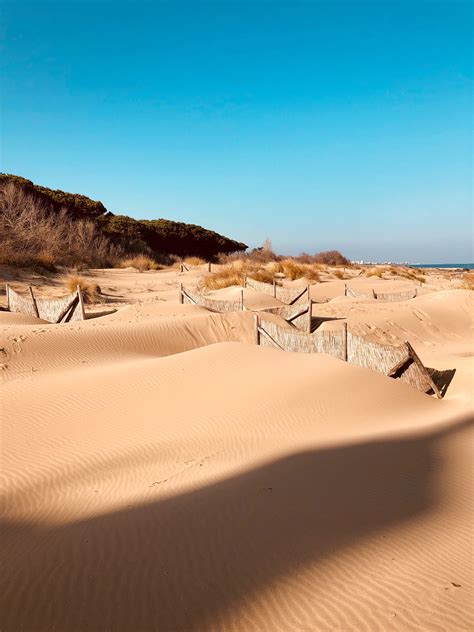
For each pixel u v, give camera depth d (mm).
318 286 28125
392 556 3668
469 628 2924
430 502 4695
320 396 8336
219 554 3602
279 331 13039
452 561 3672
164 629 2871
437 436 6820
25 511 4938
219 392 8625
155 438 6992
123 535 3963
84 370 10797
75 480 5715
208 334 15391
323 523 4098
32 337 12484
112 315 17641
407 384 9484
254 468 5488
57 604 3098
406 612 3043
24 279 26750
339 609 3049
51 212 39219
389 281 31438
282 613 3008
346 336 11344
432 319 19266
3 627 2900
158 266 40250
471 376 10227
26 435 7180
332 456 5816
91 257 38875
